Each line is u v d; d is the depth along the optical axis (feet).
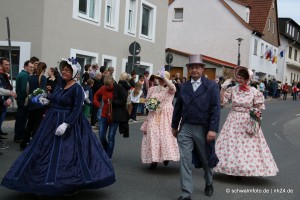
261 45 147.33
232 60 135.54
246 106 24.44
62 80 19.84
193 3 139.13
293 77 194.90
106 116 27.89
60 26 51.42
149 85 57.67
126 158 29.53
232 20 135.44
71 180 17.66
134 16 69.82
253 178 25.27
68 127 18.89
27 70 32.89
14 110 43.39
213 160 19.88
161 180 23.84
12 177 17.75
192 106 19.29
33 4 48.80
